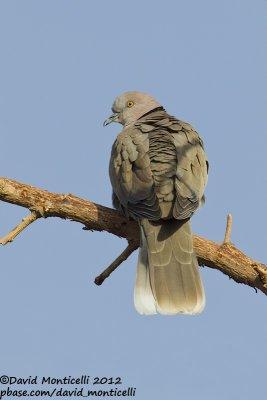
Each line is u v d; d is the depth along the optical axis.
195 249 10.37
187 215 10.16
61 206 9.93
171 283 10.10
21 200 9.69
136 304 10.09
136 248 10.62
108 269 10.41
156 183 10.62
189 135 11.55
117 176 11.02
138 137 11.38
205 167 11.38
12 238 9.50
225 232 10.29
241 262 10.14
